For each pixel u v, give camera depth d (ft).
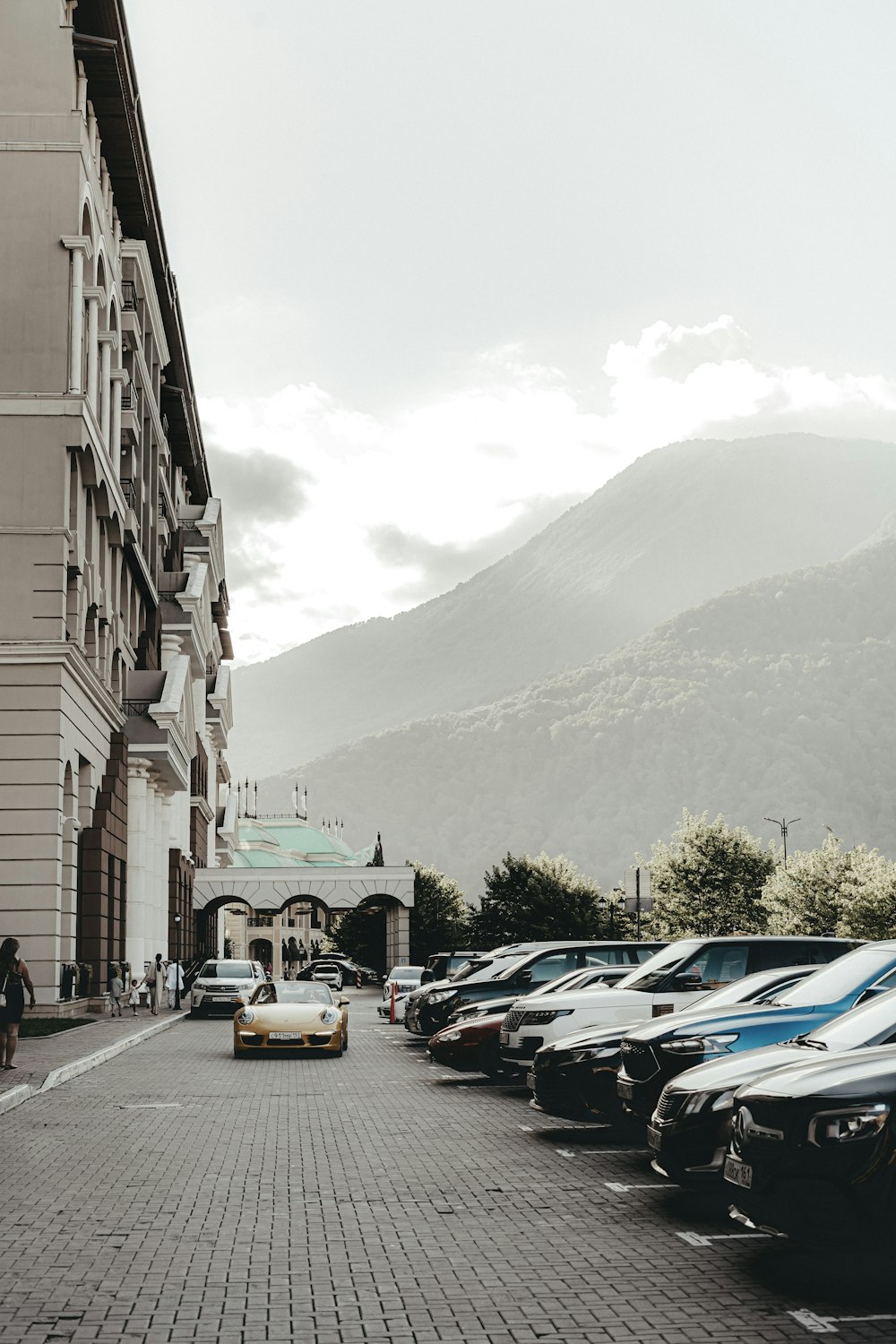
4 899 105.91
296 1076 71.72
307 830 472.03
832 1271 28.68
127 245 152.97
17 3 116.16
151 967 136.26
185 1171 40.57
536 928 305.12
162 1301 26.13
